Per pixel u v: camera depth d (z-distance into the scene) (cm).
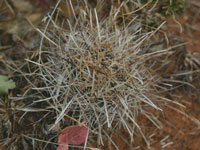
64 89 29
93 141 31
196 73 35
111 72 29
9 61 34
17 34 36
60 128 29
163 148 32
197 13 40
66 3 34
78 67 29
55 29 33
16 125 30
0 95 31
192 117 34
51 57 31
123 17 32
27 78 32
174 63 36
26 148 30
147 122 33
